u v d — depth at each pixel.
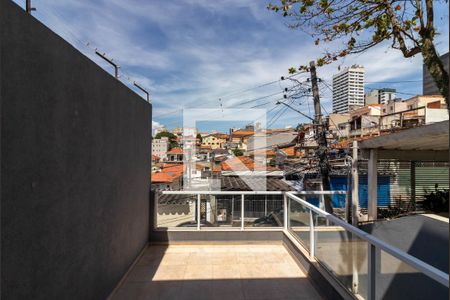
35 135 1.48
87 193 2.14
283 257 3.79
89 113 2.18
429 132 4.78
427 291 1.77
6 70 1.25
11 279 1.29
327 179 7.11
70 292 1.88
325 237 2.83
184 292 2.85
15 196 1.32
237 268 3.43
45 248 1.58
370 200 6.60
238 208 4.55
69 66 1.85
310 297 2.78
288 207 4.28
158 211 4.44
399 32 3.24
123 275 3.05
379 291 1.90
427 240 4.56
